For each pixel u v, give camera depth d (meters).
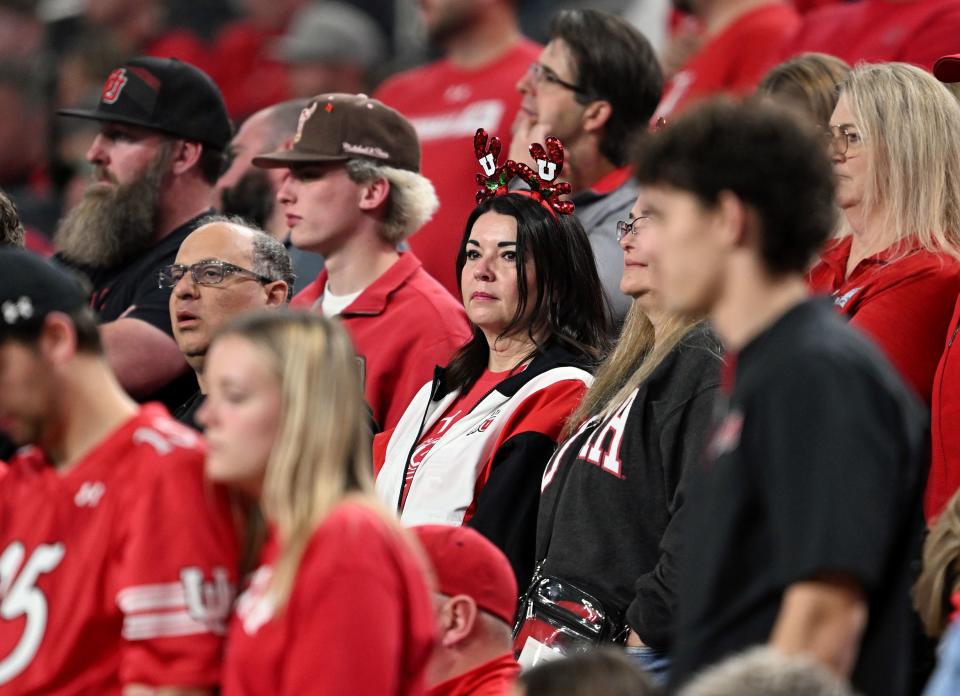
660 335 14.52
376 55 33.00
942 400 13.98
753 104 9.71
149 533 9.98
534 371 16.14
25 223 29.91
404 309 18.72
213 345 9.95
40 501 10.52
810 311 9.34
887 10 20.89
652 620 13.02
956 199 15.06
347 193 19.22
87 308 10.73
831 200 9.56
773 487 9.00
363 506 9.63
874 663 9.32
